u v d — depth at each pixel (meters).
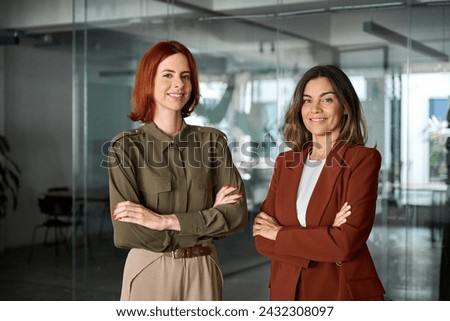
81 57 5.78
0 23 6.07
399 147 4.90
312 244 2.77
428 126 4.83
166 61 2.88
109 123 5.69
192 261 2.91
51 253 5.92
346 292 2.73
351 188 2.81
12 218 6.05
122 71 5.63
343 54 5.03
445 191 4.79
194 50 5.44
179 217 2.85
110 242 5.70
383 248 4.96
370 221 2.79
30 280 6.00
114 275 5.70
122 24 5.65
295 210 2.92
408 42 4.87
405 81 4.88
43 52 5.94
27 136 6.02
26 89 6.01
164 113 2.97
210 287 2.95
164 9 5.51
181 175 2.95
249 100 5.27
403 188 4.89
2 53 6.11
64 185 5.87
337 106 2.88
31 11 5.98
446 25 4.78
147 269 2.88
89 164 5.77
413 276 4.89
